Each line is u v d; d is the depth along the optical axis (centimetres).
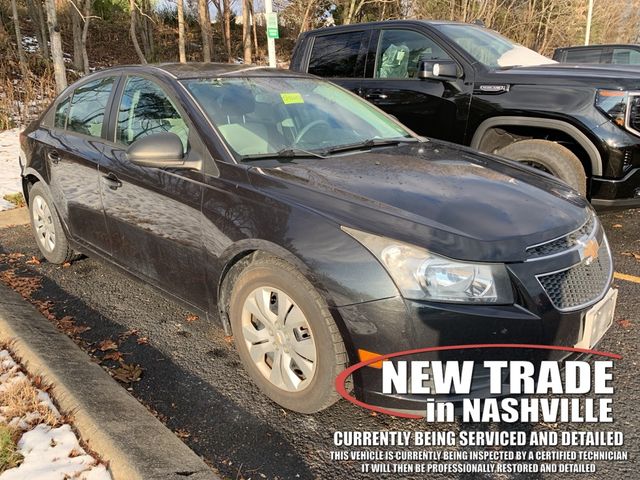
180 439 248
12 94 1348
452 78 538
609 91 452
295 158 312
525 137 526
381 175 290
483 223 245
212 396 287
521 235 241
